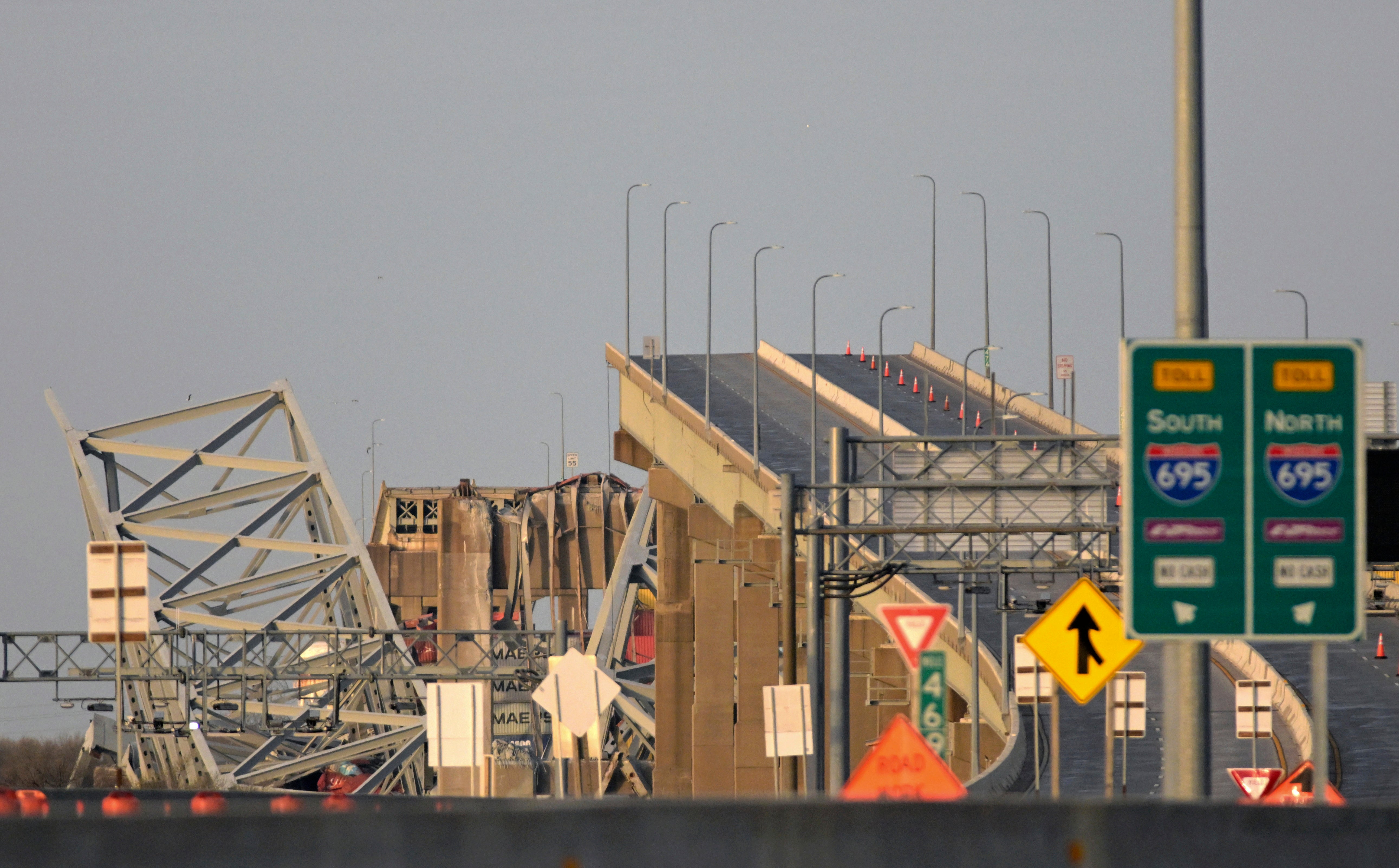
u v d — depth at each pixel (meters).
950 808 57.41
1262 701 184.88
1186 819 60.00
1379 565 181.25
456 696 124.75
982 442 173.50
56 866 49.69
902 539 179.25
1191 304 73.25
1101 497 172.12
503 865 52.56
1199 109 73.81
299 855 51.25
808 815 55.88
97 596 117.06
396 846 51.81
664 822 54.56
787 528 171.88
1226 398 72.88
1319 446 72.69
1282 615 72.31
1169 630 72.19
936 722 89.31
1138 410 72.94
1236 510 72.62
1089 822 58.84
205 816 50.81
